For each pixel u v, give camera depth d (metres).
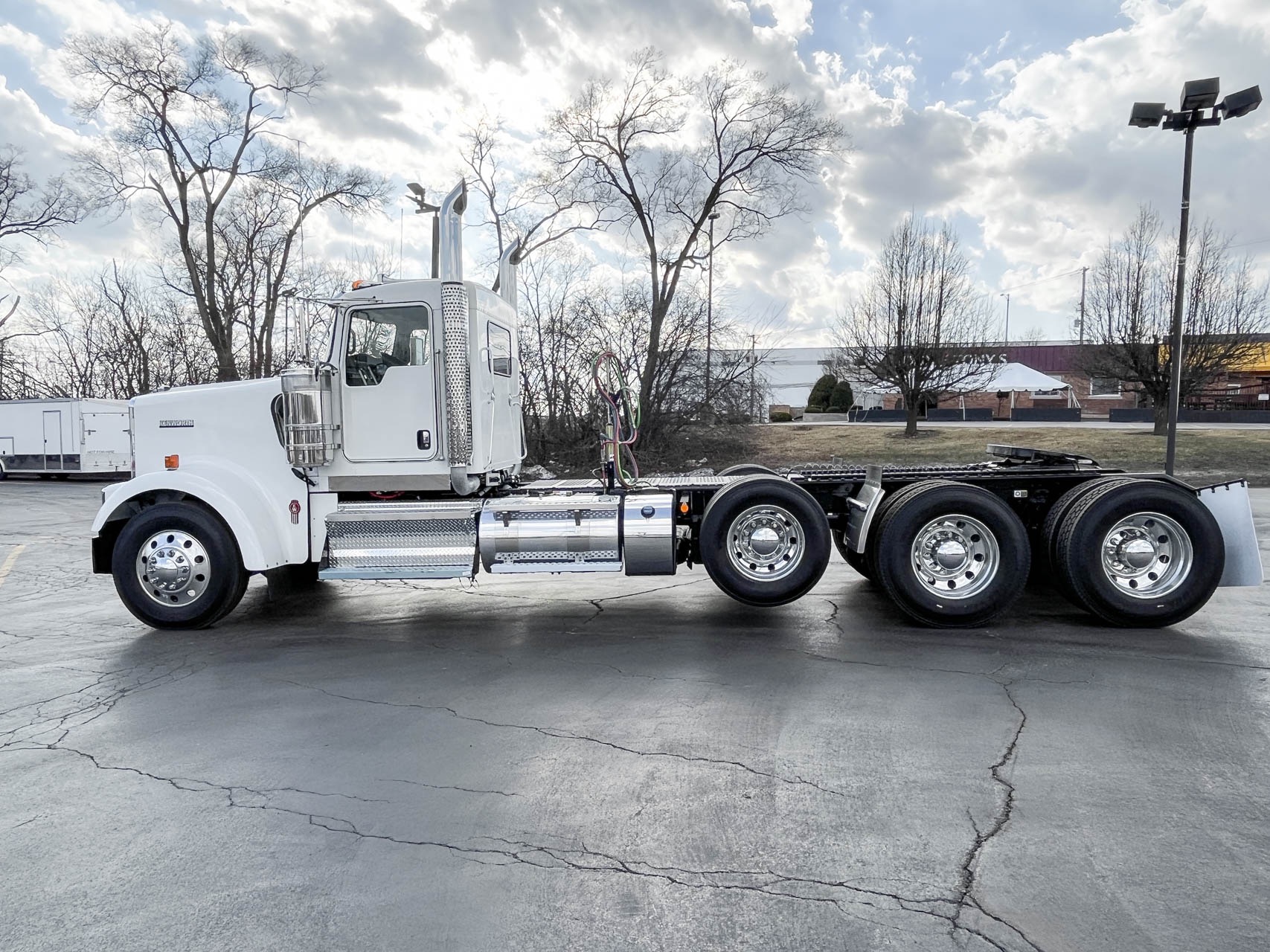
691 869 3.03
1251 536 6.28
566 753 4.12
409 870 3.07
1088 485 6.46
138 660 6.05
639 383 24.78
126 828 3.45
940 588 6.39
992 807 3.45
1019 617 6.77
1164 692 4.85
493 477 7.34
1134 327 26.33
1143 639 6.04
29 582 9.62
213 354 35.88
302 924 2.75
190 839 3.34
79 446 26.16
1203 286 24.92
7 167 33.16
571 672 5.49
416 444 6.79
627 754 4.08
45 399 26.33
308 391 6.54
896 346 28.12
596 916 2.75
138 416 6.92
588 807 3.53
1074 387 44.47
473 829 3.37
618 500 6.83
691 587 8.52
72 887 3.01
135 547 6.73
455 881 2.99
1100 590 6.20
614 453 7.24
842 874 2.97
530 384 24.39
